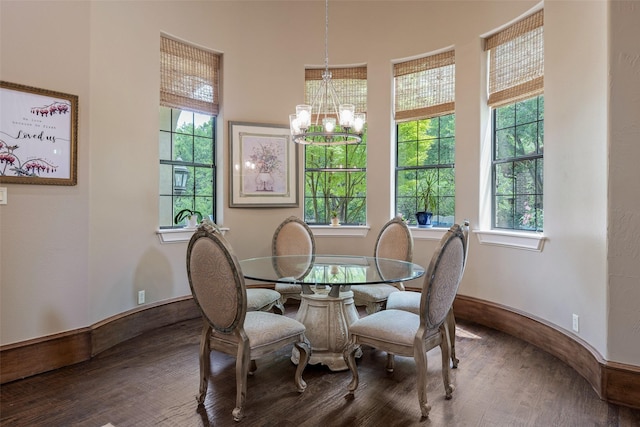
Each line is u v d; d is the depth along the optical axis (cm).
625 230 222
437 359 289
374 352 307
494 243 357
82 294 285
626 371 220
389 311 255
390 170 433
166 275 370
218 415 212
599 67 238
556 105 292
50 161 264
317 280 243
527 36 337
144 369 270
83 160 284
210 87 410
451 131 409
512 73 351
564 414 212
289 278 249
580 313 262
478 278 375
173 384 248
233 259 201
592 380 242
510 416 211
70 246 278
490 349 306
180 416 211
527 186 343
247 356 209
